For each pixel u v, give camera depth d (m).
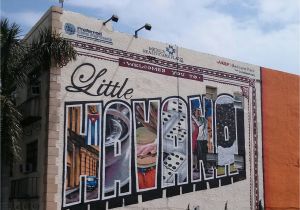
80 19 19.75
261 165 24.73
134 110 20.58
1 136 16.19
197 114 22.67
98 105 19.58
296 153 26.38
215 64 23.89
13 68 17.31
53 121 18.34
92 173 18.95
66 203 18.11
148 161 20.59
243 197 23.64
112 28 20.61
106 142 19.53
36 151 19.19
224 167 23.19
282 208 25.14
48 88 18.53
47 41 18.27
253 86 25.25
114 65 20.34
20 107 20.00
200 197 22.00
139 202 20.02
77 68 19.28
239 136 24.12
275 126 25.75
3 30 16.84
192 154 22.09
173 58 22.31
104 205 19.05
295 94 27.06
